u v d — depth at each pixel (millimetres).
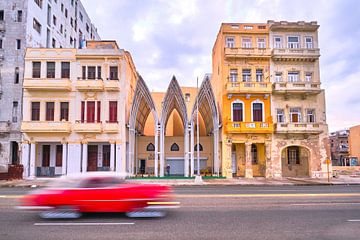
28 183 26422
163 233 8344
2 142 31234
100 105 32250
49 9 39125
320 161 33562
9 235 8156
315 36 35250
